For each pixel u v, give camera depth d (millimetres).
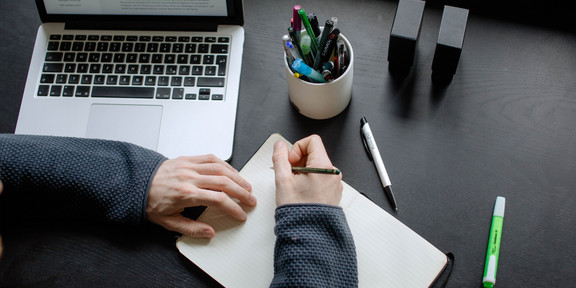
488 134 821
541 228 759
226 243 752
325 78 739
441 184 794
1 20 955
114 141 809
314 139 771
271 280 726
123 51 875
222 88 846
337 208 711
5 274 764
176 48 872
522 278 733
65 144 796
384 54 889
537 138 813
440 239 762
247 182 778
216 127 827
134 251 771
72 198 777
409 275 723
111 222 777
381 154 817
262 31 923
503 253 749
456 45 781
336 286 669
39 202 785
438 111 841
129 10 883
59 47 884
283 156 754
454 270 744
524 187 785
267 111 859
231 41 874
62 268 765
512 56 871
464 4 911
